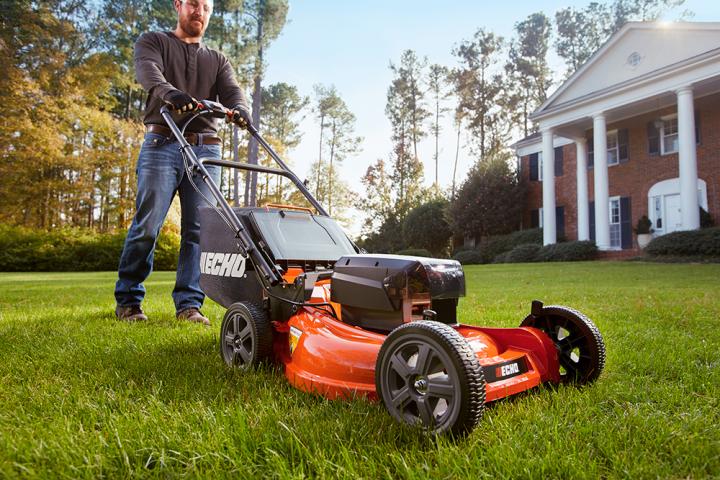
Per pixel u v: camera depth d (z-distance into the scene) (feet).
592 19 145.79
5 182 94.17
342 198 176.96
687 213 57.67
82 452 6.30
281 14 94.38
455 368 6.61
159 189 16.34
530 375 8.70
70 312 19.62
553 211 73.67
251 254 10.57
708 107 64.28
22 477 5.78
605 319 17.22
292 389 9.13
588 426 7.20
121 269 17.42
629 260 60.29
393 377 7.55
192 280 17.66
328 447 6.50
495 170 93.20
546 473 5.92
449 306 9.89
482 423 7.33
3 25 97.55
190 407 7.91
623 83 62.69
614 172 75.15
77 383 9.43
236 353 10.76
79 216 108.58
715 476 5.92
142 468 6.09
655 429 7.12
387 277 8.60
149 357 11.51
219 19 92.48
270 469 5.96
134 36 111.04
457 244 109.09
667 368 10.47
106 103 115.44
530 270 49.78
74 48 112.27
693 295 24.17
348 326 8.98
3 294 29.25
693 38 58.95
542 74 143.74
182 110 13.09
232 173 137.28
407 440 6.74
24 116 92.38
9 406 8.27
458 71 148.36
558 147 84.79
